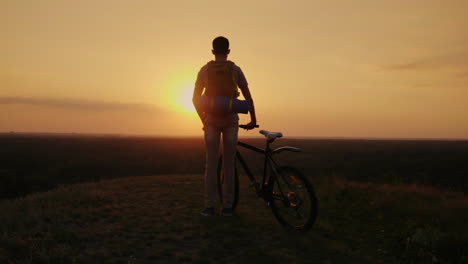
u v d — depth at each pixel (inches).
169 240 112.5
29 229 117.1
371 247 114.3
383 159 2353.6
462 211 164.2
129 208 157.4
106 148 3307.1
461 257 103.0
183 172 1390.3
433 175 1302.9
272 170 136.6
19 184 1119.6
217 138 141.6
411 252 108.8
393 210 167.2
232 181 145.2
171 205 165.5
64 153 2600.9
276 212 136.5
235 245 109.9
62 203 163.3
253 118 145.3
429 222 144.9
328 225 135.2
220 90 135.9
